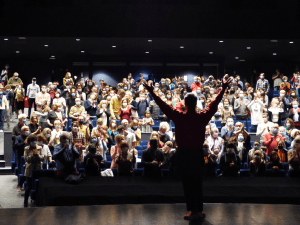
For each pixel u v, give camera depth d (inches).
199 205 153.9
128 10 769.6
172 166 320.5
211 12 770.8
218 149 407.8
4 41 816.3
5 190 431.8
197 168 154.2
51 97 671.8
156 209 169.2
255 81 1101.1
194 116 156.8
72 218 156.9
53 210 168.9
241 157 432.8
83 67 1024.9
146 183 289.7
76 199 255.0
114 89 674.8
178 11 772.6
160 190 271.3
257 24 770.2
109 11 768.9
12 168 494.3
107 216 159.3
